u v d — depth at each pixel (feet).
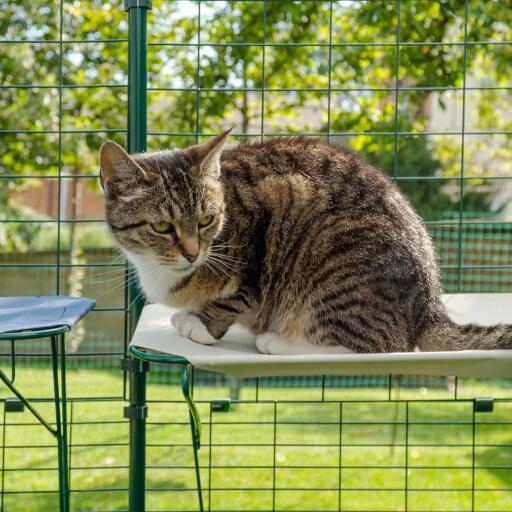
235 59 21.59
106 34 23.48
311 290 10.35
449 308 11.64
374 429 20.52
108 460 18.21
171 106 23.30
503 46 22.18
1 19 23.22
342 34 23.00
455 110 34.24
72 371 24.47
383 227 10.32
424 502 16.07
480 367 8.27
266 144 11.50
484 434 20.38
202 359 8.27
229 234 10.48
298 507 15.90
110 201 10.44
